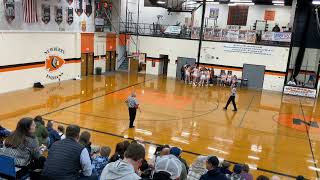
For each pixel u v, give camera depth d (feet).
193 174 21.54
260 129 49.11
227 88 83.15
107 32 94.84
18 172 14.29
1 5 58.39
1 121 43.60
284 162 36.94
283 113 60.64
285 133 48.03
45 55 71.15
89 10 85.15
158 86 79.97
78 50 81.97
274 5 92.02
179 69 95.40
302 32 84.48
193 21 98.37
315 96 79.10
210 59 90.79
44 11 69.41
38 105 53.62
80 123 45.80
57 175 11.93
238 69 88.33
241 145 41.47
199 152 38.04
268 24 93.86
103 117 49.57
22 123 14.61
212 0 87.15
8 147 14.60
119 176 9.57
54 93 63.82
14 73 63.05
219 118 53.78
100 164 20.06
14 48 62.13
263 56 85.10
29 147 14.67
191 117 53.26
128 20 103.35
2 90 60.85
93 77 86.48
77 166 12.43
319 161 38.04
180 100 65.72
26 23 64.90
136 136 42.01
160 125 47.73
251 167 34.76
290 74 86.48
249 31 85.46
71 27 79.10
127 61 102.63
